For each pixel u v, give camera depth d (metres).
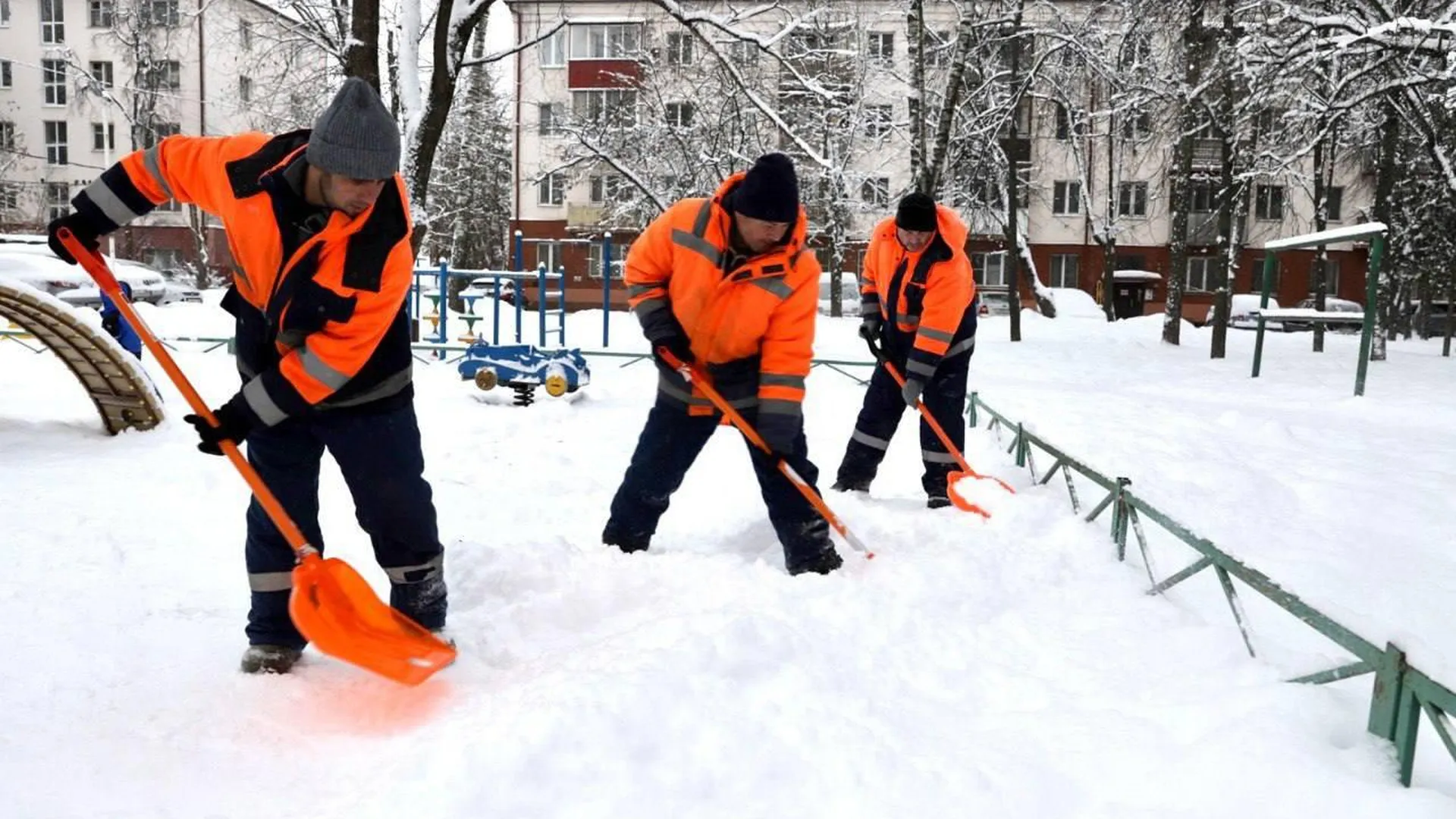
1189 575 3.55
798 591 3.59
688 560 4.01
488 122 30.53
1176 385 12.61
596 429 7.62
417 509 3.05
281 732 2.55
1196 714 2.66
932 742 2.54
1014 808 2.24
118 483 5.13
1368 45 12.43
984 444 7.14
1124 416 8.96
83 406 7.58
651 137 23.78
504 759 2.22
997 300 33.56
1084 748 2.51
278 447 2.95
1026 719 2.68
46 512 4.49
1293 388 12.23
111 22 29.78
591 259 35.53
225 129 33.03
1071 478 5.13
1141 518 5.00
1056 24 21.48
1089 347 17.48
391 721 2.63
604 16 32.88
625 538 4.19
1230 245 16.27
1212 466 6.43
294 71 15.05
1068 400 10.01
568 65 33.09
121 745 2.43
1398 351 19.64
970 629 3.37
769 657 2.87
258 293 2.82
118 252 35.84
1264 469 6.69
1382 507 5.71
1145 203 34.44
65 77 38.19
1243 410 10.20
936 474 5.50
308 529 3.02
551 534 4.50
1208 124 17.81
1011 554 4.20
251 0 13.67
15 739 2.44
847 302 27.66
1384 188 16.27
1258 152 19.06
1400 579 4.38
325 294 2.63
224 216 2.76
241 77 16.39
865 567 4.00
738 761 2.34
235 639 3.19
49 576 3.64
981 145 25.58
